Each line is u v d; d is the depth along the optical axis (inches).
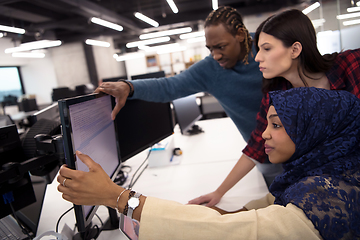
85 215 26.1
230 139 75.9
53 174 45.5
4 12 239.0
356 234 17.2
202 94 204.5
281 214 17.6
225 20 39.9
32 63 367.6
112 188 19.7
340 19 290.5
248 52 43.8
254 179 47.2
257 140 39.2
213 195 40.1
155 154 58.1
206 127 95.8
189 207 19.4
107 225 35.4
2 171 29.3
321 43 304.7
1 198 31.7
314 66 32.6
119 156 41.4
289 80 35.2
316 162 20.9
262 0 326.3
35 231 33.6
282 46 31.2
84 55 362.6
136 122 48.3
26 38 325.1
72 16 285.3
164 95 44.3
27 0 213.0
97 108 32.2
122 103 38.3
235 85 46.6
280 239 16.6
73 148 22.9
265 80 38.2
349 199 17.6
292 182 22.7
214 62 46.9
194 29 397.4
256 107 48.4
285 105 21.2
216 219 18.2
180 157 63.5
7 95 325.7
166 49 366.0
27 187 34.1
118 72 423.8
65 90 181.5
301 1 312.7
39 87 375.9
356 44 264.1
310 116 20.9
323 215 16.8
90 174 19.4
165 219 18.1
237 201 40.0
